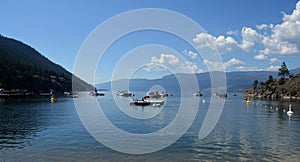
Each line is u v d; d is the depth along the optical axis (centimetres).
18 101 12556
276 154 2869
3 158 2664
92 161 2581
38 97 16362
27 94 18862
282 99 17038
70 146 3155
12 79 19050
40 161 2570
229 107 9956
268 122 5459
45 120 5641
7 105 10181
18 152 2888
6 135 3878
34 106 9744
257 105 11119
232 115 6931
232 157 2752
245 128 4603
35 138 3631
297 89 18388
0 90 16838
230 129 4475
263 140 3572
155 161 2609
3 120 5697
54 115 6675
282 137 3781
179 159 2677
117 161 2597
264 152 2947
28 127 4650
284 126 4875
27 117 6259
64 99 14762
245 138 3694
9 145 3212
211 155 2828
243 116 6688
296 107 9988
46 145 3206
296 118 6250
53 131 4194
